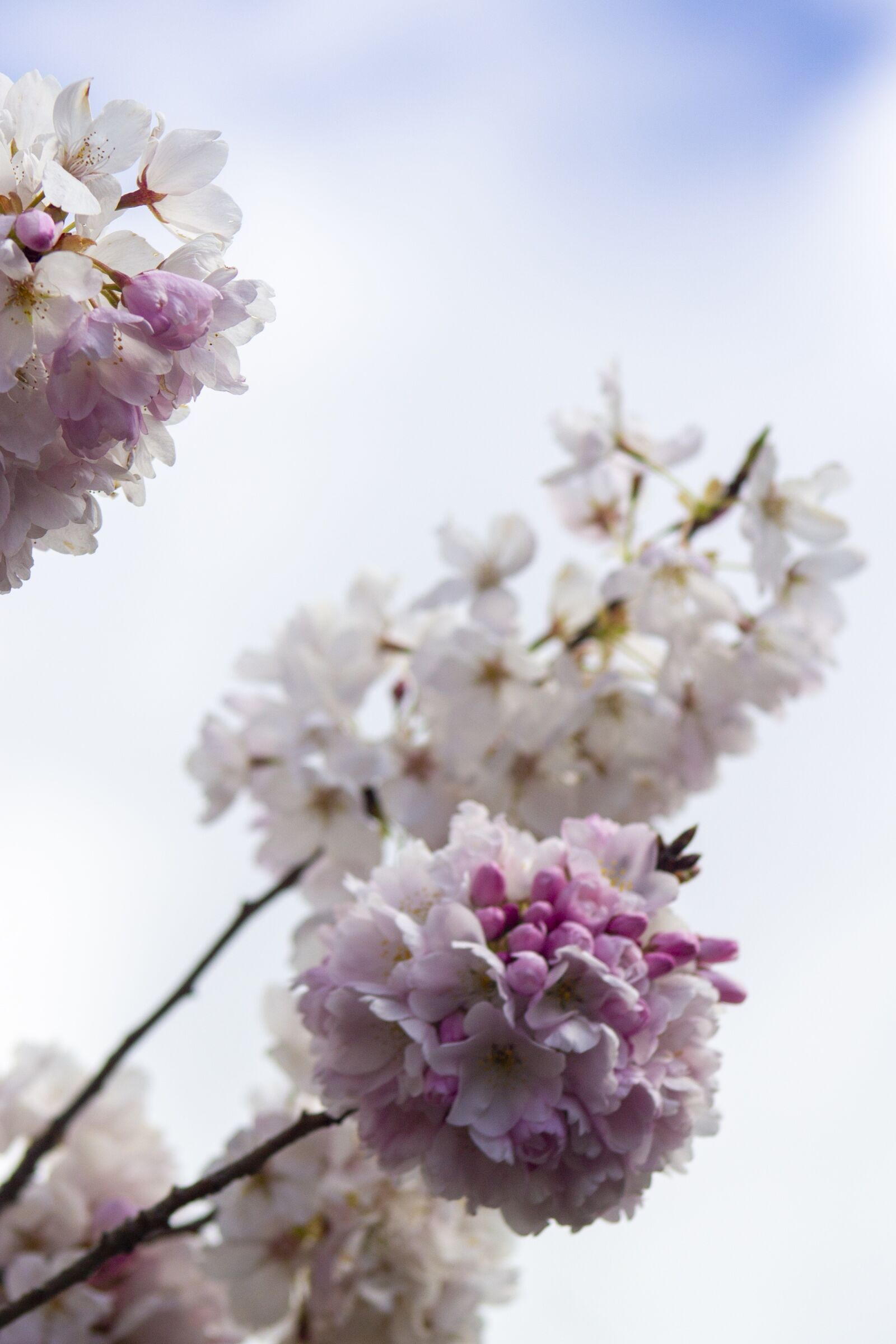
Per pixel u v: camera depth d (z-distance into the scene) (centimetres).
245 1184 107
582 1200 91
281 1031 109
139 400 87
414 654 119
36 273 85
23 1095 115
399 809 119
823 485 119
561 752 119
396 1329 108
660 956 92
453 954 91
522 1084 91
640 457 122
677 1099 92
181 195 89
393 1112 92
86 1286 108
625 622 120
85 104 88
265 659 126
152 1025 113
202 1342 110
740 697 119
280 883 117
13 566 89
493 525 123
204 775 122
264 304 89
